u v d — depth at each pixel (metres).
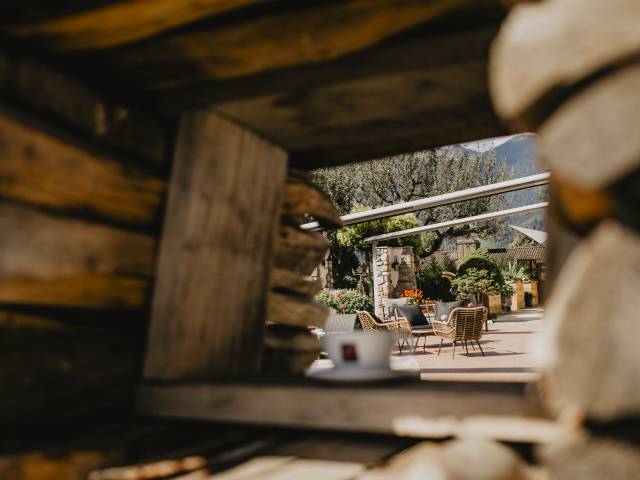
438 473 0.82
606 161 0.63
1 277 0.93
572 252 0.82
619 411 0.62
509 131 1.53
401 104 1.27
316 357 1.97
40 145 0.99
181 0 0.91
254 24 1.00
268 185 1.54
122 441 1.04
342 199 24.19
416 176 26.83
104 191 1.14
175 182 1.29
